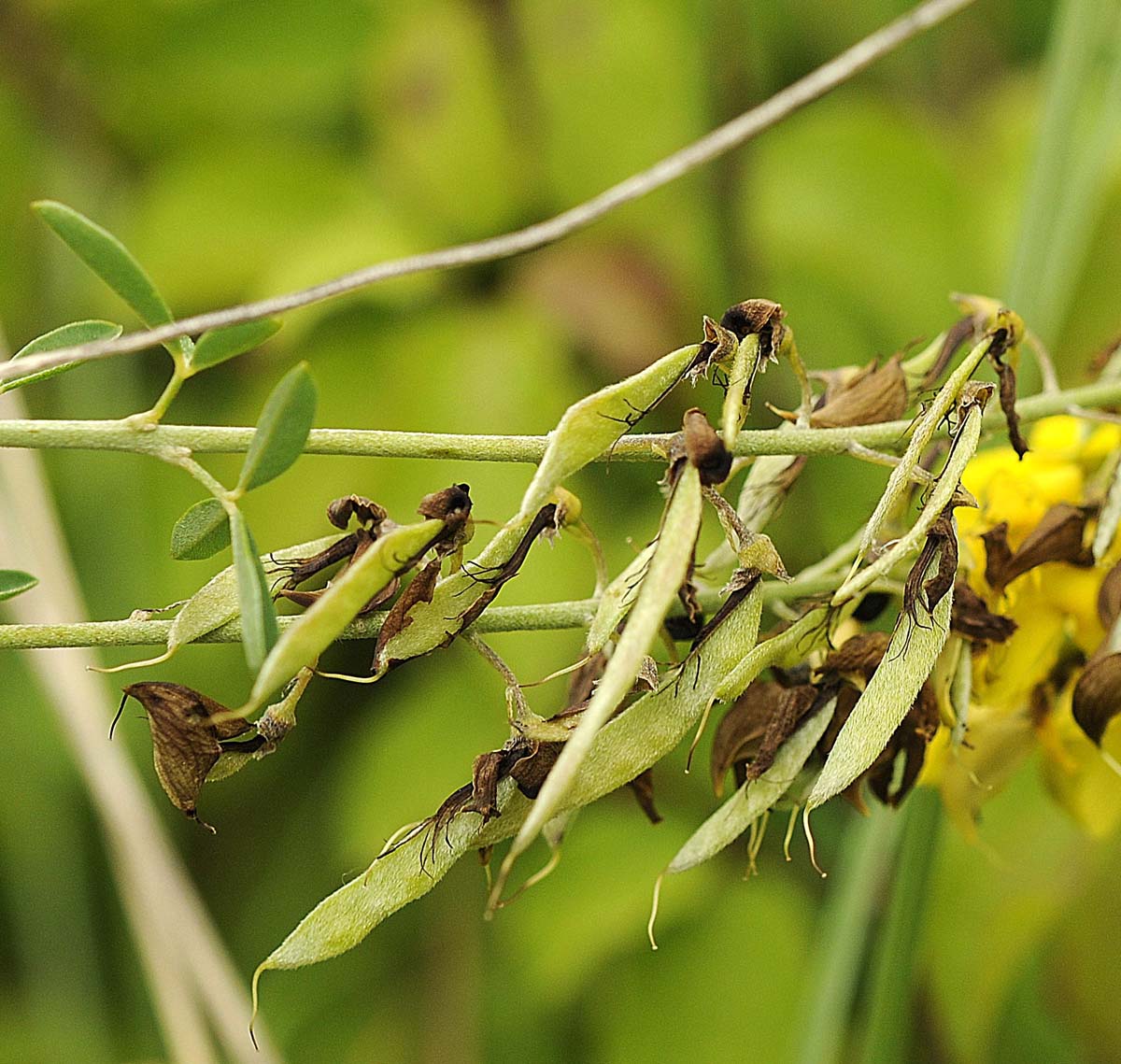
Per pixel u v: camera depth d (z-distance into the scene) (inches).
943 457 15.2
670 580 13.6
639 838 22.6
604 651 14.4
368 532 14.1
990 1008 21.4
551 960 21.8
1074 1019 22.6
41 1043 23.5
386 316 22.0
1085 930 21.8
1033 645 15.1
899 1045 16.5
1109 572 15.0
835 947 17.3
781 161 23.3
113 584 23.0
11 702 24.0
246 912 24.1
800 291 23.1
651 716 14.0
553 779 13.4
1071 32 16.8
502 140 22.5
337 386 21.7
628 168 22.6
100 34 23.5
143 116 24.0
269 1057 16.9
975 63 27.0
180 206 22.7
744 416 14.0
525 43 22.5
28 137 24.0
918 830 16.3
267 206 22.8
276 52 23.6
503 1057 23.8
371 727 22.8
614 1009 22.2
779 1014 21.7
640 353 21.6
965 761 15.5
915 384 15.0
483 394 21.3
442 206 22.5
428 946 24.0
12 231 24.0
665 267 22.3
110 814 16.9
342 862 22.5
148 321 13.8
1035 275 16.8
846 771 14.0
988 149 24.6
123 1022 25.2
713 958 22.0
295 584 14.1
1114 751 15.5
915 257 22.9
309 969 24.3
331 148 23.7
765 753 14.4
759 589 14.1
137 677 22.5
